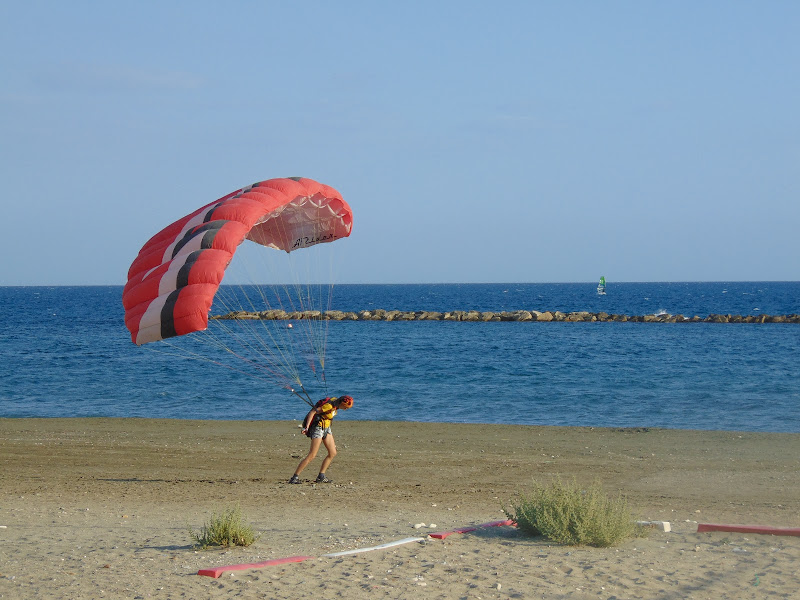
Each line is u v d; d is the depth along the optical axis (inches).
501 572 261.1
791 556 277.3
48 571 267.1
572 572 260.1
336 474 531.5
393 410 919.7
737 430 754.8
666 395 1005.8
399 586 244.8
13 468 554.9
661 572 259.4
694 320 2871.6
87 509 408.2
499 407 931.3
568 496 326.0
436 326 2711.6
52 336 2370.8
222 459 596.1
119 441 689.6
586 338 2123.5
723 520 371.2
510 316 3011.8
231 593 238.1
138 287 432.8
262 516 390.0
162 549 304.2
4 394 1102.4
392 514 395.5
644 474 527.8
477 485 489.4
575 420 835.4
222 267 408.8
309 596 234.7
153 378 1284.4
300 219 555.5
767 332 2319.1
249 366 1471.5
